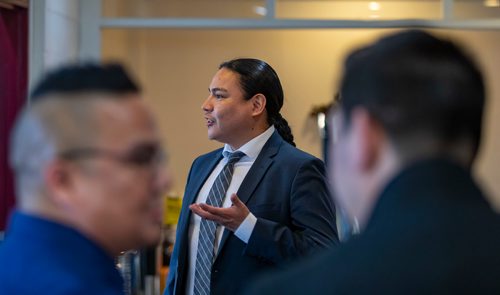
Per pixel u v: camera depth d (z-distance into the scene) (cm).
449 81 125
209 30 712
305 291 124
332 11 699
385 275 121
